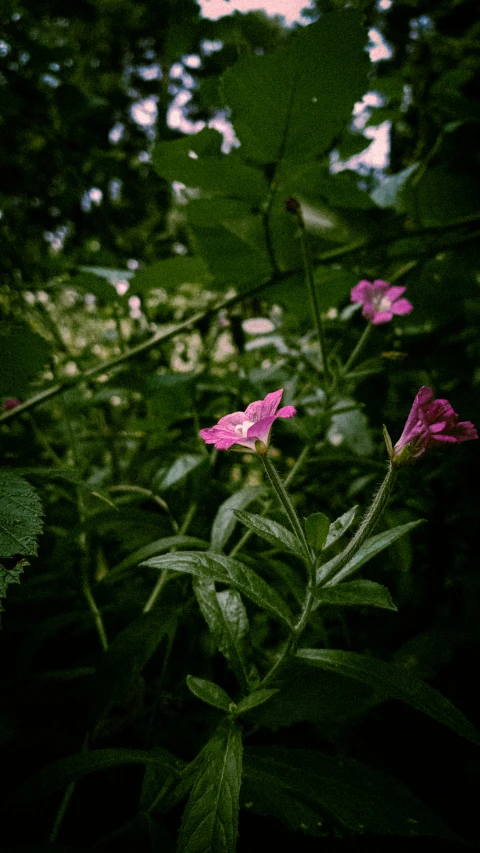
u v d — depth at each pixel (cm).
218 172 20
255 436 12
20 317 31
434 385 27
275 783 14
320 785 14
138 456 22
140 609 20
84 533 21
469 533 25
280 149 20
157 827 13
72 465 27
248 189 21
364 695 14
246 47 20
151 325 31
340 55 17
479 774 19
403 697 11
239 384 27
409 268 25
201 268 24
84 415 36
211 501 23
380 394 26
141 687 18
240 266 24
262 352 35
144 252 47
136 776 17
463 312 27
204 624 21
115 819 16
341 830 14
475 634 20
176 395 26
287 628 12
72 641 22
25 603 22
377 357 25
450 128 24
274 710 14
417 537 26
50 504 26
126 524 21
